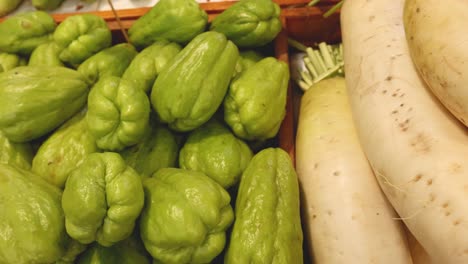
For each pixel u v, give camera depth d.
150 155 0.62
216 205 0.52
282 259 0.52
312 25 0.81
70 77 0.64
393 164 0.55
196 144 0.63
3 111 0.60
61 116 0.64
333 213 0.59
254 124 0.61
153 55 0.67
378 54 0.61
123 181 0.49
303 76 0.82
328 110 0.67
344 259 0.58
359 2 0.66
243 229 0.53
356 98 0.62
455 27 0.50
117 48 0.72
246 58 0.72
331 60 0.81
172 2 0.69
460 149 0.51
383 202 0.59
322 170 0.62
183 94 0.59
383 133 0.56
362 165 0.61
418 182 0.52
